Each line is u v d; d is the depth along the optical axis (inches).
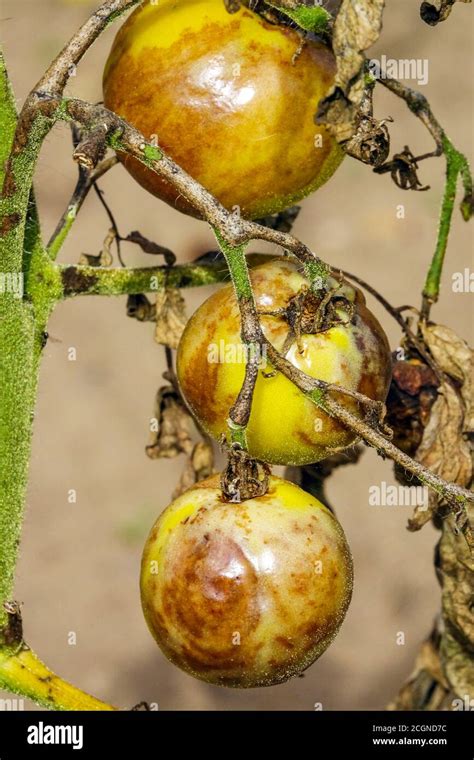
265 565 28.0
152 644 62.5
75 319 86.0
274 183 28.8
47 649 61.3
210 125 28.4
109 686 59.1
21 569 66.3
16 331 28.0
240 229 26.6
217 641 28.1
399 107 99.2
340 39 27.4
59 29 110.3
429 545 67.3
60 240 29.1
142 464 74.4
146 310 30.9
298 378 27.4
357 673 59.4
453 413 30.4
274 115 28.4
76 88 89.7
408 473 29.7
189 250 85.4
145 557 28.7
